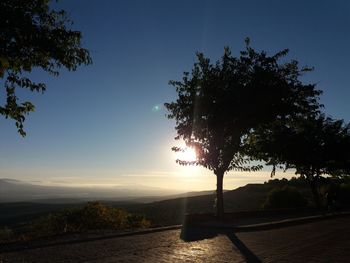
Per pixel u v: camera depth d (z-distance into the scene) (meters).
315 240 16.03
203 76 22.62
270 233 18.23
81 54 11.54
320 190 48.50
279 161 36.06
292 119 24.33
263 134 25.67
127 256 11.79
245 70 22.47
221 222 21.67
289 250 13.58
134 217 22.50
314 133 35.66
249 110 21.66
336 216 29.03
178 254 12.42
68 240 14.05
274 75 22.39
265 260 11.84
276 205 38.56
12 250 12.22
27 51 11.28
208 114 22.09
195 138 22.72
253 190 66.62
